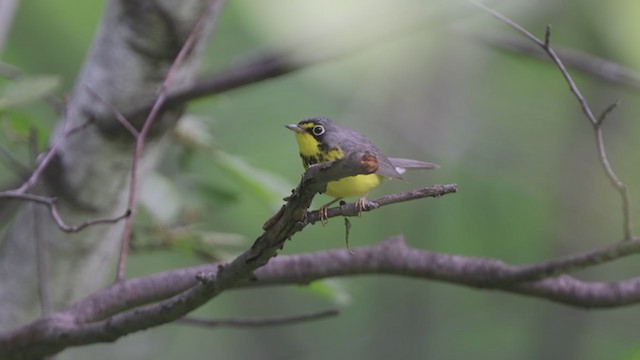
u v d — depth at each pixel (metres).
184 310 6.86
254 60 10.09
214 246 10.28
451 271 8.13
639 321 17.89
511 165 16.58
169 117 9.10
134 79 9.02
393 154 15.41
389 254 8.18
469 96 15.41
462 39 13.35
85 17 14.16
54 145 8.27
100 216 9.27
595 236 16.47
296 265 8.14
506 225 16.77
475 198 16.75
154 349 17.91
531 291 8.15
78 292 9.42
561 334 17.27
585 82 16.44
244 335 18.67
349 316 18.33
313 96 15.65
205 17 8.63
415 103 14.70
